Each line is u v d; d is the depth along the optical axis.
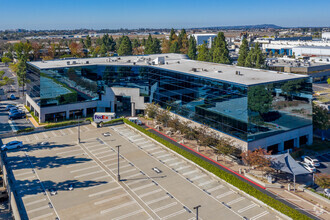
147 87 104.19
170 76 93.44
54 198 54.56
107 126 95.06
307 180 61.09
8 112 112.94
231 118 72.06
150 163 68.69
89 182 60.19
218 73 85.44
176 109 93.38
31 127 95.44
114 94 107.62
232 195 55.19
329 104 115.12
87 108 107.62
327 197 53.94
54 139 84.31
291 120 74.69
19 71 134.00
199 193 55.91
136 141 82.38
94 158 71.56
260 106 68.81
